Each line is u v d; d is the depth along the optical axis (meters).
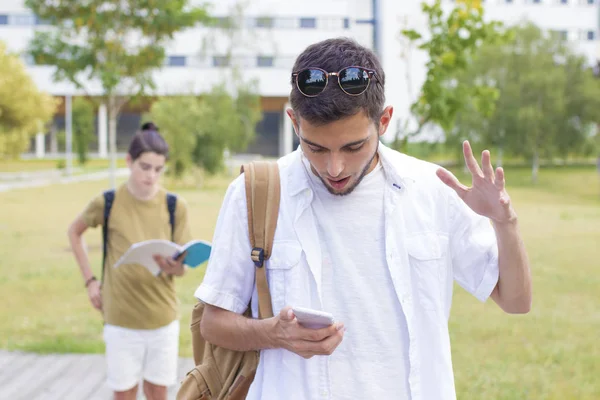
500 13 53.16
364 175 1.85
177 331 3.72
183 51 53.59
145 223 3.70
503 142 34.38
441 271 1.87
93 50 12.59
